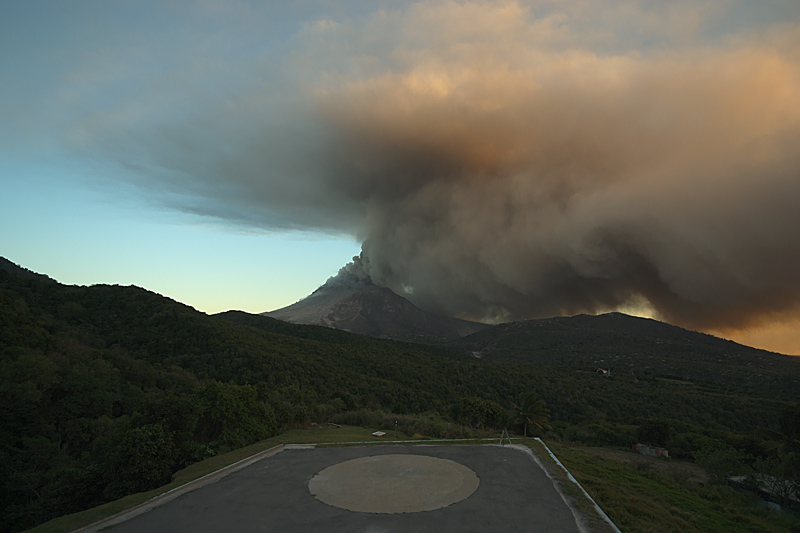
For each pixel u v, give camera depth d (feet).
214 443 94.94
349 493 55.47
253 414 114.42
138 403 175.52
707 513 89.81
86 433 139.74
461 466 68.74
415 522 45.14
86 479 81.82
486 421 187.01
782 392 397.19
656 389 376.27
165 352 275.80
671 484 116.16
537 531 42.52
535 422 191.31
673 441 209.46
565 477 61.98
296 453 80.94
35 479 99.35
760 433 216.95
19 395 130.21
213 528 44.70
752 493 132.05
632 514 71.87
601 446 219.20
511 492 55.11
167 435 84.84
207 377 242.17
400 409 230.89
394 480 61.11
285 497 54.34
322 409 172.86
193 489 58.70
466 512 47.91
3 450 114.01
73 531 45.78
